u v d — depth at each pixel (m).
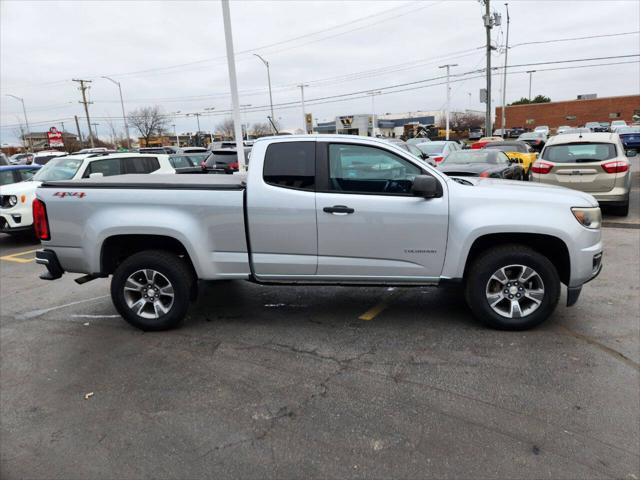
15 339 4.85
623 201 9.59
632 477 2.63
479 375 3.76
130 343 4.64
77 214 4.71
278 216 4.52
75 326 5.15
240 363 4.13
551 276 4.39
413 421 3.20
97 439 3.15
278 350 4.35
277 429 3.17
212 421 3.29
